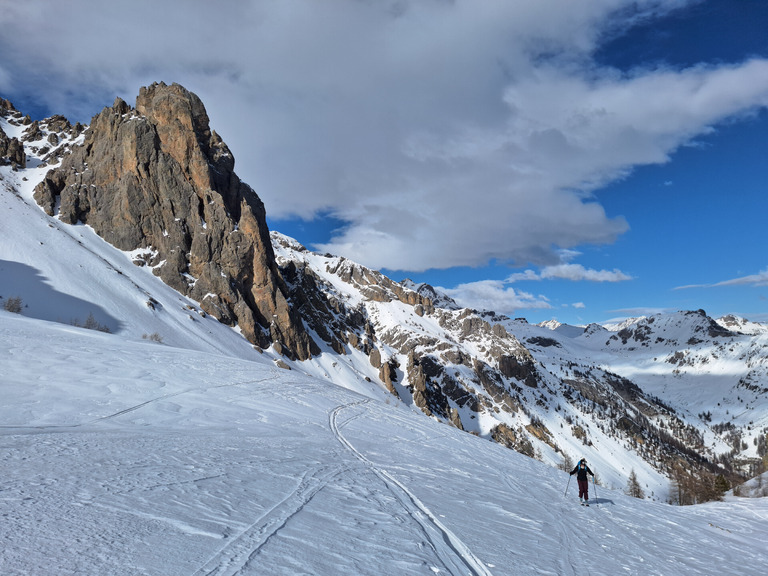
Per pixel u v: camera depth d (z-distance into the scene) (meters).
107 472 12.41
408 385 163.00
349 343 164.62
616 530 16.48
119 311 80.38
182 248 111.12
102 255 102.00
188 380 38.97
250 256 118.81
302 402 41.47
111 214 111.50
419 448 31.88
